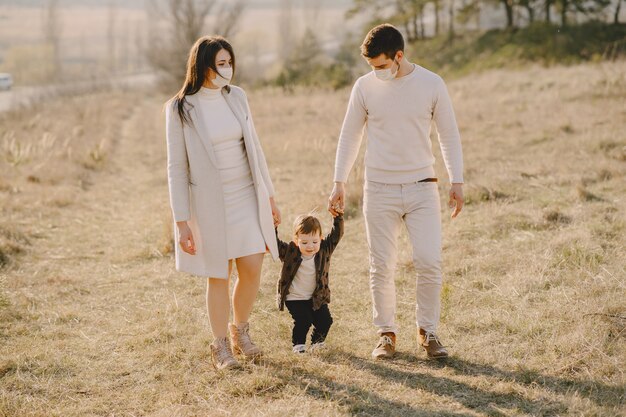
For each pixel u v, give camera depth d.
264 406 3.58
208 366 4.16
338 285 5.71
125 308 5.40
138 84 57.25
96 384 3.99
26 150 12.60
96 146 14.14
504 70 29.47
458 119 14.52
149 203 9.89
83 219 8.95
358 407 3.52
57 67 71.31
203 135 3.86
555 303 4.73
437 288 4.08
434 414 3.42
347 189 8.77
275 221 4.31
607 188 7.85
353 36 44.28
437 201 4.09
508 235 6.55
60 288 5.92
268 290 5.61
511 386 3.65
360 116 4.14
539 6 43.72
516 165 9.61
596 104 14.35
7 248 6.98
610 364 3.82
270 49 78.62
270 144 14.24
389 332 4.18
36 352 4.44
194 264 3.94
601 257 5.46
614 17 39.97
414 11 48.84
